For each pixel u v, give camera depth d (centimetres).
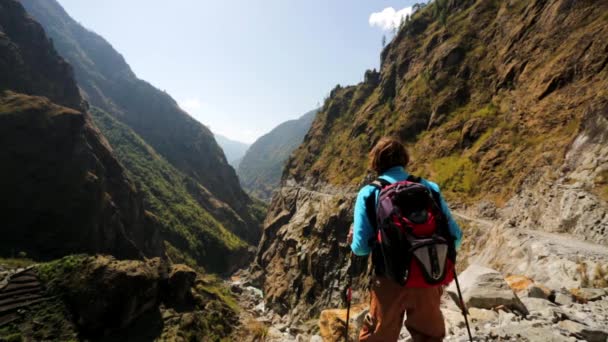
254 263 13312
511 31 7862
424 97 9606
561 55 5472
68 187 8400
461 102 8350
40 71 12444
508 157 5275
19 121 8181
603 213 2181
